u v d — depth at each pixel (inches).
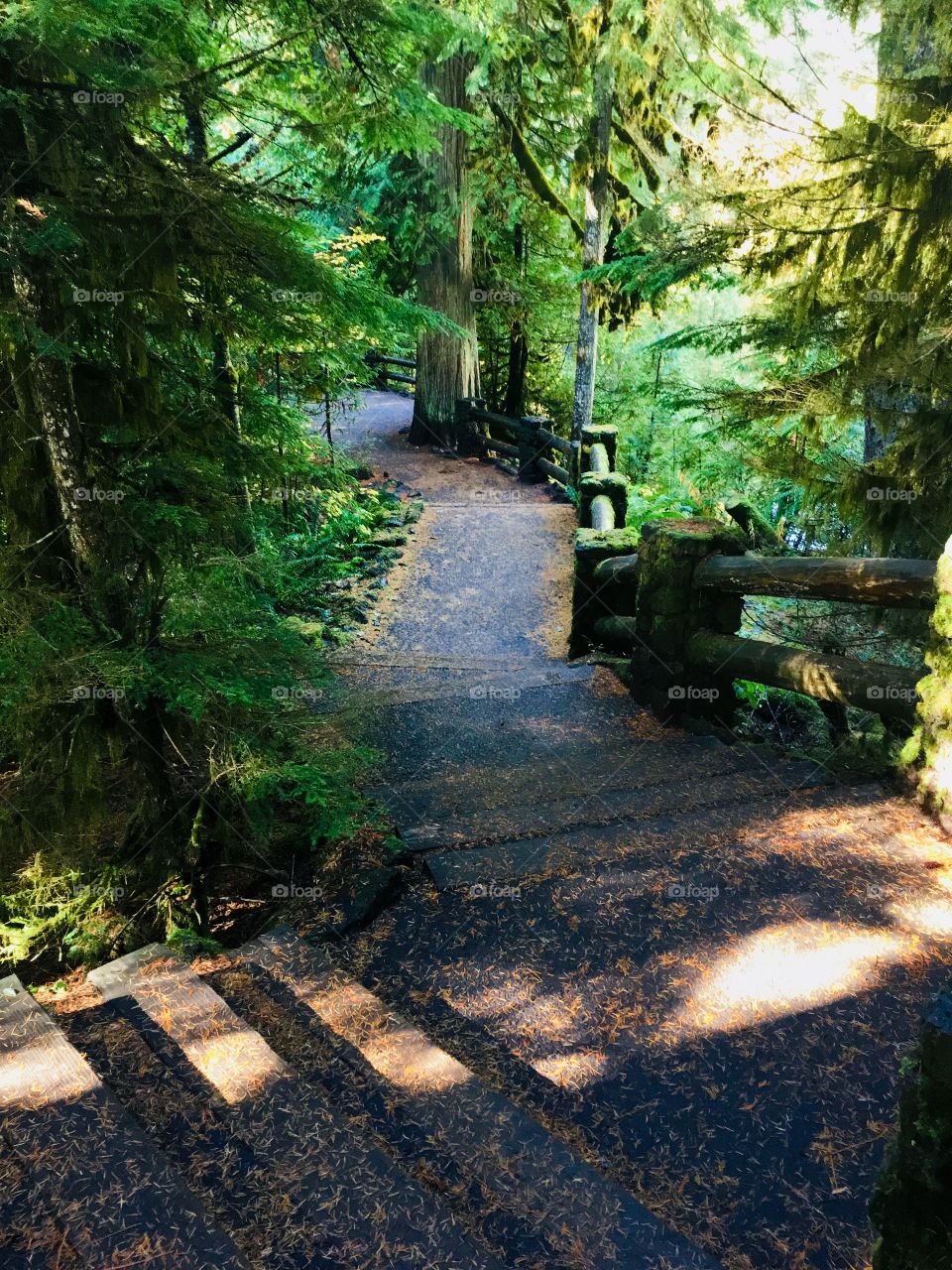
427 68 442.9
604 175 418.9
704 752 178.4
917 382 170.2
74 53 109.2
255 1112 78.7
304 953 107.9
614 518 318.0
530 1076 92.0
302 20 143.3
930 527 181.8
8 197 113.9
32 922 130.3
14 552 132.9
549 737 194.7
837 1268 70.4
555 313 590.9
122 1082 83.1
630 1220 69.8
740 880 122.3
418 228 485.1
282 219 139.3
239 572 134.8
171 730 134.3
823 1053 92.9
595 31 374.9
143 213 123.3
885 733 167.8
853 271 177.5
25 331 112.1
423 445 548.1
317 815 146.7
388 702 216.2
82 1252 61.9
